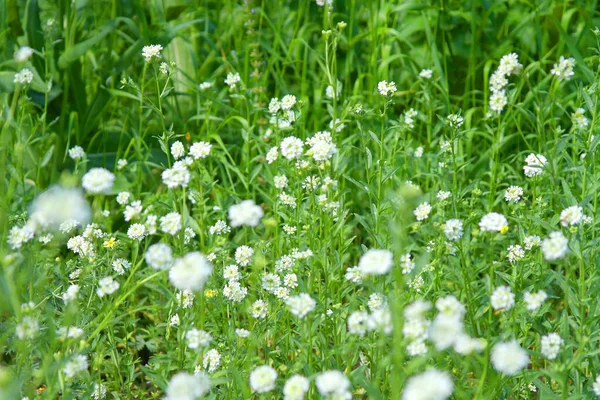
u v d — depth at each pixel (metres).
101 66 5.19
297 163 3.34
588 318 2.77
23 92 3.97
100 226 4.06
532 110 5.00
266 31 5.98
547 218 3.96
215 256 3.14
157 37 5.16
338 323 3.09
